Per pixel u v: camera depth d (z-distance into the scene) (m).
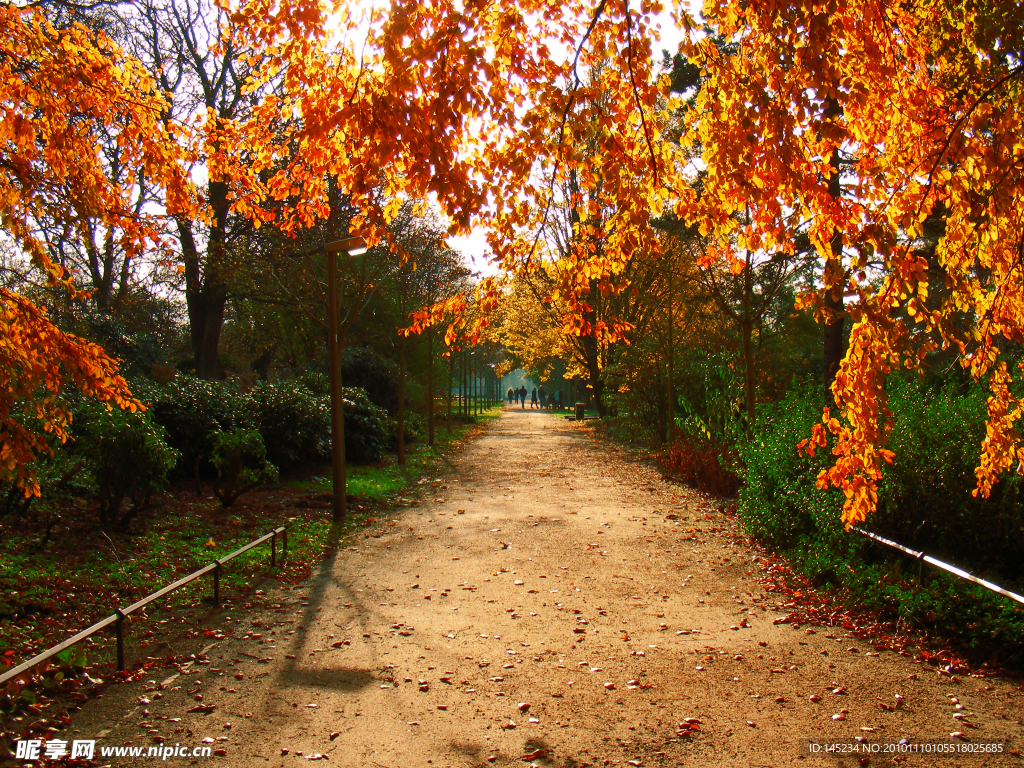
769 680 4.74
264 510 11.29
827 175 4.08
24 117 5.17
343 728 4.08
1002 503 6.58
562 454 21.64
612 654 5.29
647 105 4.15
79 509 9.63
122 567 7.39
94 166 5.50
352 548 8.99
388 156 3.86
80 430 10.32
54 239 6.18
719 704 4.38
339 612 6.34
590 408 58.94
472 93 3.81
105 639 5.53
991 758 3.65
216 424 13.09
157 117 5.60
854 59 3.92
